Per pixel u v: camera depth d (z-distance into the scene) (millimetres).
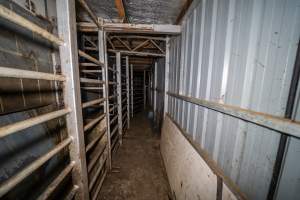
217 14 1068
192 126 1570
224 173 976
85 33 2486
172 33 2037
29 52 853
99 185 1736
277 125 556
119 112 2992
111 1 1480
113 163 2396
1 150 677
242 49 806
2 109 677
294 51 540
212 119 1139
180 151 1739
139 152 2783
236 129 858
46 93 1007
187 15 1681
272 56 628
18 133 772
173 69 2502
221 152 1016
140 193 1767
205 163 1172
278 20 601
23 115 816
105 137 2037
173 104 2453
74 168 1128
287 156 578
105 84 1927
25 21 600
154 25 1939
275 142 621
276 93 613
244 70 789
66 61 993
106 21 1902
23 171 595
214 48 1114
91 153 1935
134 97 6598
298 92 528
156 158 2572
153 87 5320
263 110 676
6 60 705
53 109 1083
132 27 1894
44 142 975
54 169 1084
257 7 702
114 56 3184
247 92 770
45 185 980
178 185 1543
